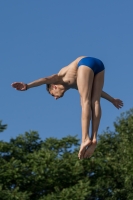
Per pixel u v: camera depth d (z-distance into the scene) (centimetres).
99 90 1861
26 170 5103
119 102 2078
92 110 1852
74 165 5209
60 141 5691
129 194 5559
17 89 1903
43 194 5169
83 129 1827
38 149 5822
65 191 4878
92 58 1872
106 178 5431
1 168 5028
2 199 4756
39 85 1920
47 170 5056
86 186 4966
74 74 1884
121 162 5775
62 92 1930
